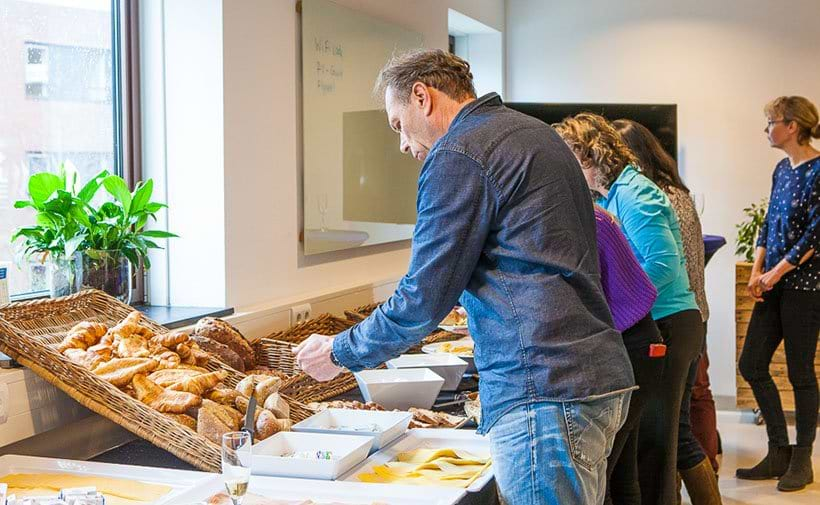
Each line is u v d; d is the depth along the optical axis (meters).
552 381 1.79
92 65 3.20
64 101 3.10
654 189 3.08
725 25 6.21
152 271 3.37
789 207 4.53
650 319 2.64
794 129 4.55
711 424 4.16
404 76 2.01
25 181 2.98
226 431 2.12
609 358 1.83
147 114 3.34
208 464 2.04
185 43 3.28
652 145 3.51
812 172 4.49
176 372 2.26
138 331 2.40
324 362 2.04
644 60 6.36
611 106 6.11
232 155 3.32
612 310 2.57
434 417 2.54
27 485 1.95
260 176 3.51
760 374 4.69
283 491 1.86
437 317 1.87
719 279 6.29
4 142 2.90
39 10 3.00
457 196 1.83
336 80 4.07
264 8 3.50
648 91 6.36
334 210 4.11
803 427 4.52
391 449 2.22
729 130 6.23
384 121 4.62
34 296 2.95
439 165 1.85
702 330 3.25
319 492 1.85
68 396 2.35
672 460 3.03
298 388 2.77
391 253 4.91
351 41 4.20
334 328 3.59
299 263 3.86
